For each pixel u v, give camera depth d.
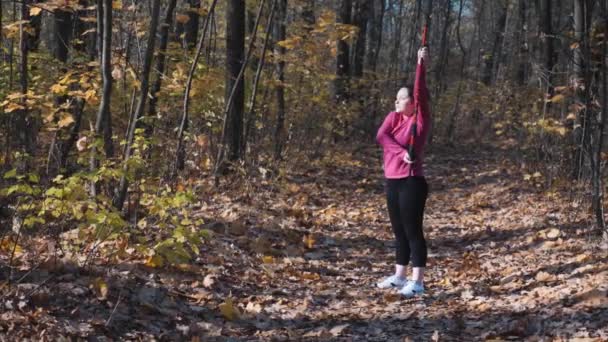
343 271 7.60
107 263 5.69
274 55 13.00
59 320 4.56
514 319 5.39
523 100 16.25
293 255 8.02
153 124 9.70
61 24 9.47
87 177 5.46
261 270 7.07
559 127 11.19
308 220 10.12
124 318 4.90
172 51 10.68
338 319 5.64
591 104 8.66
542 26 15.16
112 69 7.37
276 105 14.55
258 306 5.74
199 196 9.70
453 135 27.95
